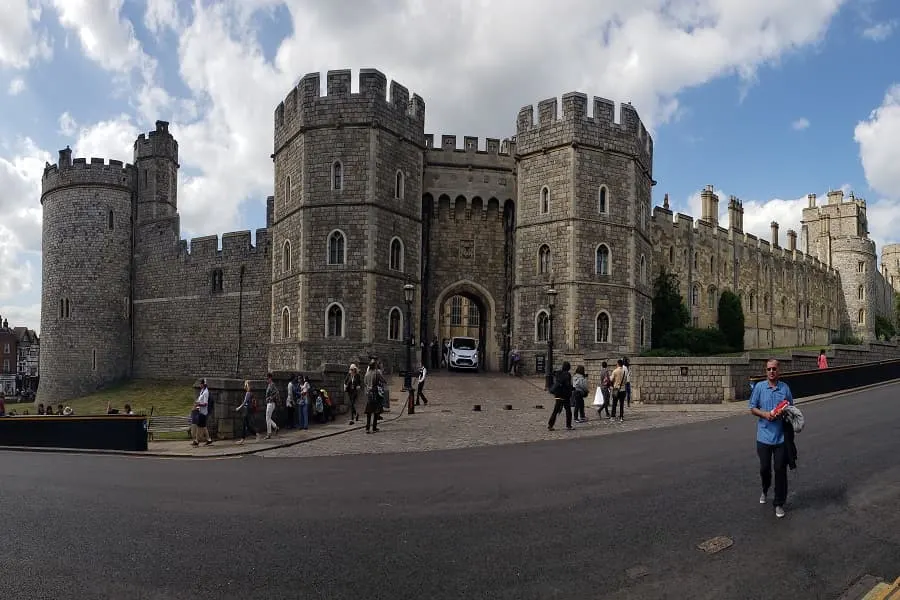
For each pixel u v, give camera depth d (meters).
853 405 20.59
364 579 7.38
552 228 36.56
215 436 19.44
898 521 9.12
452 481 12.06
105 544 8.57
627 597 6.93
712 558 7.93
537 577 7.41
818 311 80.50
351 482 12.20
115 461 15.68
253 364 47.47
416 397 26.14
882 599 6.76
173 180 56.34
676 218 53.62
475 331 71.06
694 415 20.70
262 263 47.62
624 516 9.51
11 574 7.57
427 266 39.69
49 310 53.91
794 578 7.39
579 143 36.12
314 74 35.47
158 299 53.34
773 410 9.63
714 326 57.31
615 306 36.41
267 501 10.74
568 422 18.92
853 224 92.31
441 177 39.78
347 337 34.06
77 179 53.62
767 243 68.88
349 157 34.72
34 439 18.66
